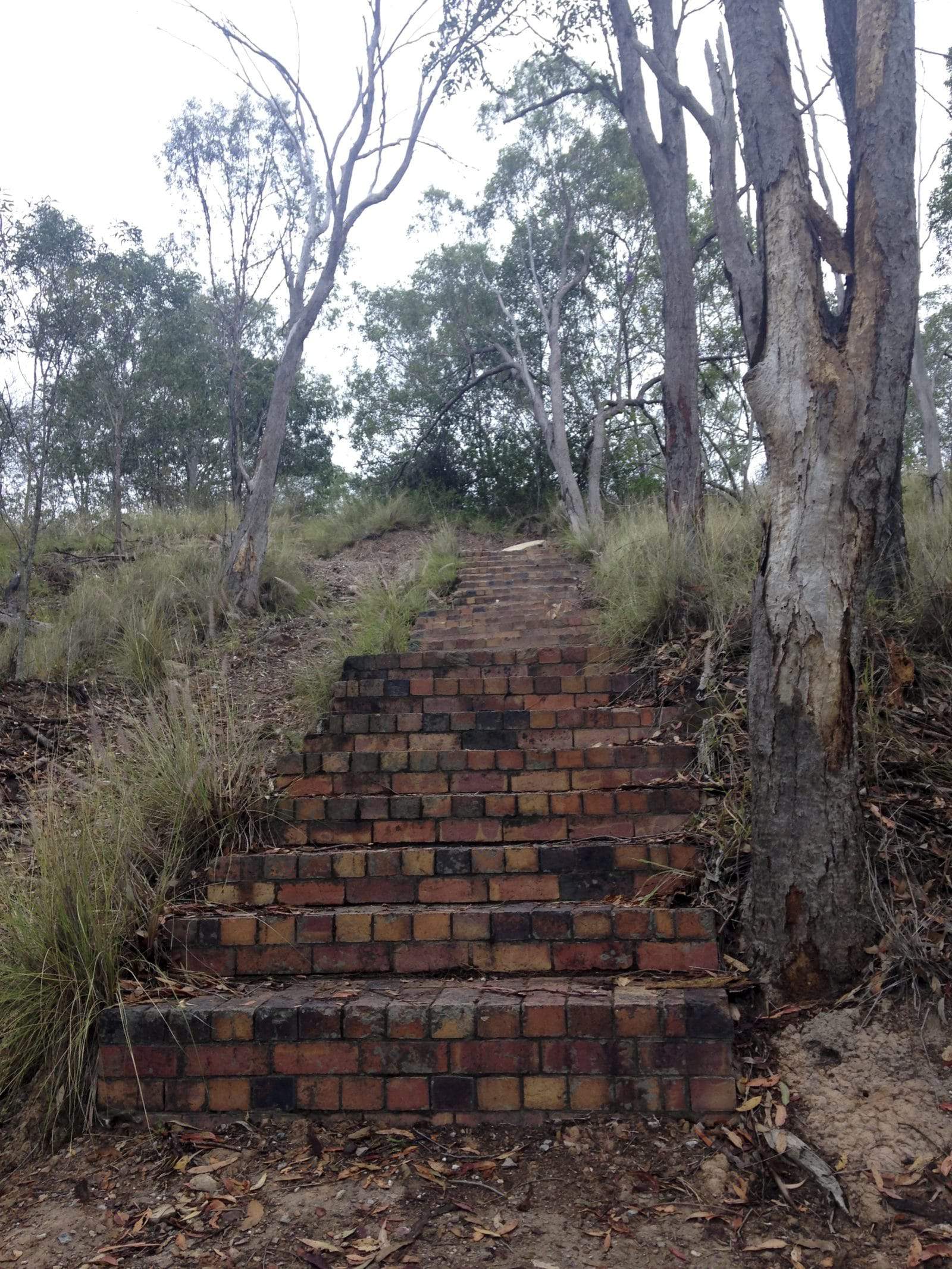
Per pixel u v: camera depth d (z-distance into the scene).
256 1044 3.03
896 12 3.26
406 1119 2.94
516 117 9.67
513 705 5.62
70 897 3.37
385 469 18.53
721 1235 2.45
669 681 5.38
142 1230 2.55
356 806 4.32
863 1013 3.02
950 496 8.12
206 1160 2.84
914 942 3.15
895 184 3.20
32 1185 2.81
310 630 8.86
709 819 3.99
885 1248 2.39
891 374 3.18
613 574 7.45
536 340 18.70
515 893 3.75
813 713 3.18
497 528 15.68
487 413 18.48
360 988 3.27
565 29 9.91
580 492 16.03
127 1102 3.04
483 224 18.69
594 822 4.15
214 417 16.36
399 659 6.30
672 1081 2.88
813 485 3.18
